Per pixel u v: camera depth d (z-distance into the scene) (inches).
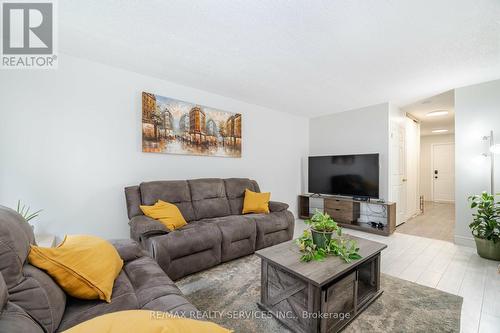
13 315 31.2
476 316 65.4
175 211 100.3
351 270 63.7
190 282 84.7
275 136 178.9
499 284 83.4
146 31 79.4
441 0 63.1
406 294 76.4
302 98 151.1
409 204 192.5
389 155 158.1
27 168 89.0
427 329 60.2
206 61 101.0
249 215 121.2
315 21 72.6
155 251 80.7
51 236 89.3
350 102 159.3
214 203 123.3
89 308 43.2
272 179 177.0
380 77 116.0
